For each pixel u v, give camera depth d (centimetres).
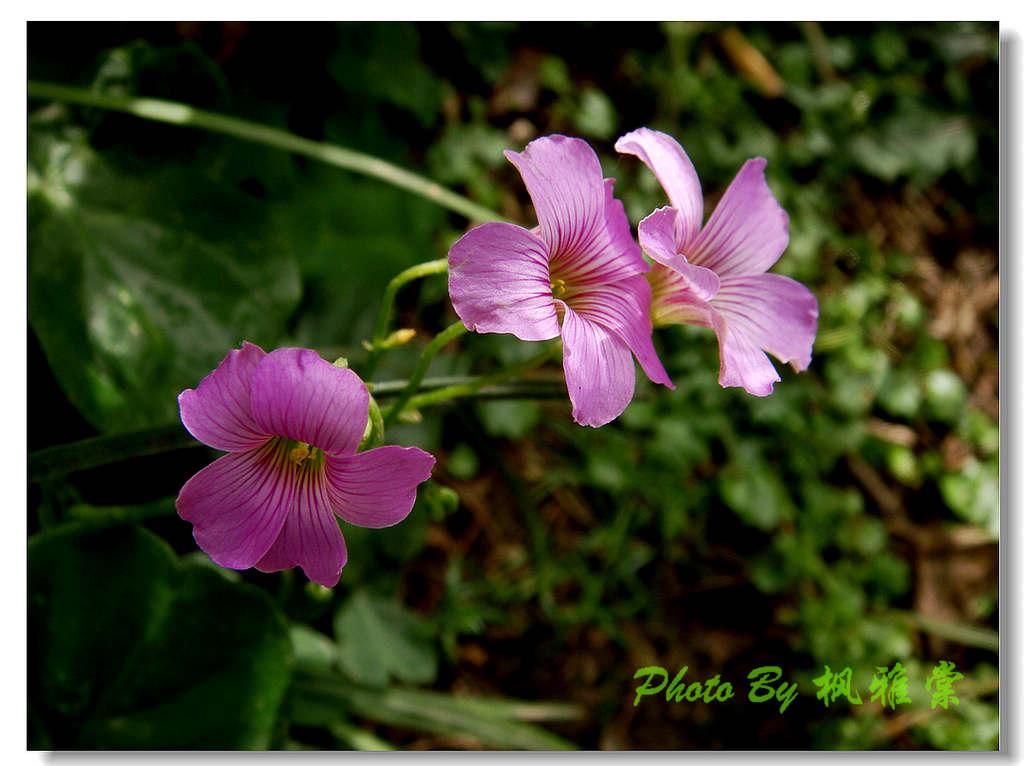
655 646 16
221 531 7
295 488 7
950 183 20
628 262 7
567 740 14
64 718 9
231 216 11
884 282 19
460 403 9
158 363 10
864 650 16
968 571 18
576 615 15
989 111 20
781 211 8
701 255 8
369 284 14
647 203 17
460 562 15
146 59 12
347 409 7
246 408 7
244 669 10
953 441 19
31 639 9
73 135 11
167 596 10
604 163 17
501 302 7
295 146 12
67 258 10
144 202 11
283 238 11
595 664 15
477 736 13
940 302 19
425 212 14
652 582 16
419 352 14
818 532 17
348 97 14
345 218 13
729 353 7
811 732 16
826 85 20
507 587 15
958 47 20
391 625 13
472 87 16
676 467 16
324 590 10
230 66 13
